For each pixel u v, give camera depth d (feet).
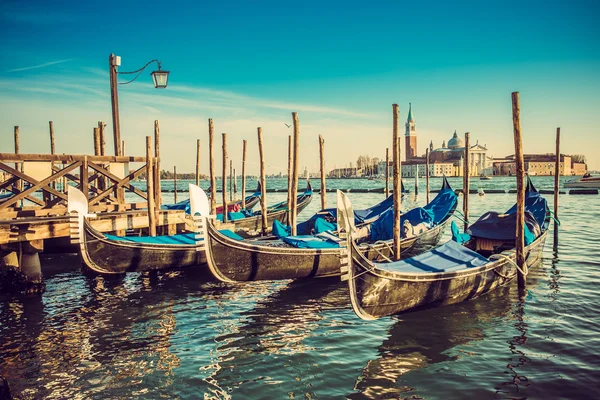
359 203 155.63
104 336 31.96
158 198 57.67
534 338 30.35
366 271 30.50
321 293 41.52
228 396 24.00
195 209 37.81
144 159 52.49
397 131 42.42
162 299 40.16
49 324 34.14
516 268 41.70
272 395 24.08
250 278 41.19
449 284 35.06
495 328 32.22
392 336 31.37
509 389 24.08
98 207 49.49
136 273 48.11
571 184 202.08
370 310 31.35
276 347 29.96
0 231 37.24
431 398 23.52
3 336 31.86
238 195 191.11
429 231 55.47
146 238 45.14
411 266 35.06
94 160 48.93
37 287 40.70
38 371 26.78
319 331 32.53
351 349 29.48
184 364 27.63
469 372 26.05
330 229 51.24
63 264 53.01
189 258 46.60
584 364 26.45
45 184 44.88
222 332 32.65
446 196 65.51
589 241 65.46
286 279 43.24
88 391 24.53
